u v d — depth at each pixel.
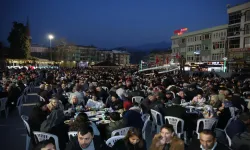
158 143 5.11
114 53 131.50
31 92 21.91
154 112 8.80
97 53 121.75
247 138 5.23
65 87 15.20
